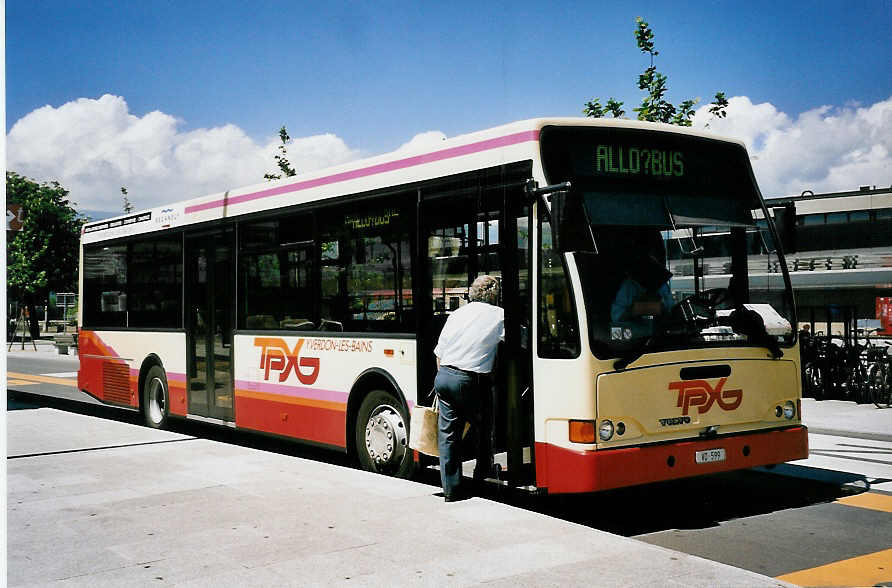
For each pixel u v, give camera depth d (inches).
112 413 660.7
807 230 1437.0
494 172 288.2
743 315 284.2
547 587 189.8
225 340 439.8
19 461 361.1
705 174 293.3
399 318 330.6
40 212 1969.7
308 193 385.4
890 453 401.1
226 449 390.9
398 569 204.7
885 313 874.1
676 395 265.0
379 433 337.7
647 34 639.1
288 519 254.8
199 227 466.6
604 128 279.3
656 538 256.2
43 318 2568.9
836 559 232.2
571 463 252.8
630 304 263.6
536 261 268.1
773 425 285.9
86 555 221.1
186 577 202.1
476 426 281.0
